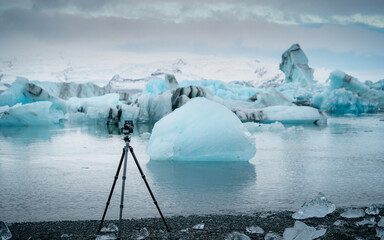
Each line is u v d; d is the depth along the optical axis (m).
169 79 53.12
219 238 4.53
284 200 7.26
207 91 41.84
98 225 5.34
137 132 26.97
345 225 4.98
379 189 8.16
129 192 8.05
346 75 62.25
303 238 4.27
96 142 19.78
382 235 4.34
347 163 11.98
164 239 4.50
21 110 34.72
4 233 4.56
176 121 13.38
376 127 29.28
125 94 56.84
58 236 4.71
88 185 8.88
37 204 7.11
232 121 12.86
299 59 87.62
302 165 11.63
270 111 40.09
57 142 19.83
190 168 11.16
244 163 12.10
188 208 6.67
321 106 59.00
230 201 7.20
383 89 73.00
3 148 17.06
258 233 4.79
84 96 60.97
